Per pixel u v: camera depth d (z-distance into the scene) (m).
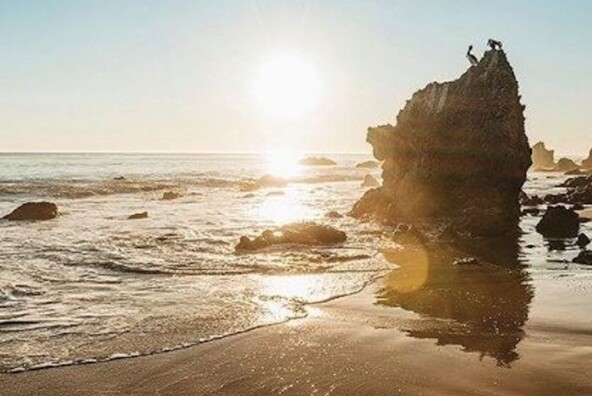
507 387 9.04
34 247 22.98
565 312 13.36
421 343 11.24
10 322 12.45
